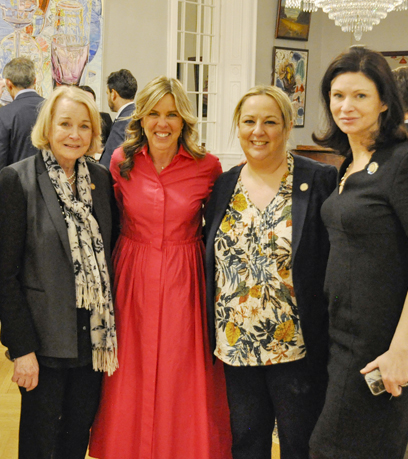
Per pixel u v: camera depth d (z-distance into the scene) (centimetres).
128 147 241
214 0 705
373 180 171
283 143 213
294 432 214
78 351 215
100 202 227
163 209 236
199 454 244
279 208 212
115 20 634
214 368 251
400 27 842
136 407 242
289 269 208
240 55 710
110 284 229
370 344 173
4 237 202
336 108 179
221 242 218
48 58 578
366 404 175
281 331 210
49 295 206
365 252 174
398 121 173
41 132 211
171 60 678
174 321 236
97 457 250
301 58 847
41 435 216
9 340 203
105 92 634
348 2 604
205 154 245
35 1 568
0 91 562
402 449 180
